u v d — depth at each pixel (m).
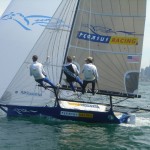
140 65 24.69
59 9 25.05
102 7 24.91
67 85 24.64
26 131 20.61
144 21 24.59
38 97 24.22
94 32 24.95
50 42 24.84
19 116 24.16
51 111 23.69
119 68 24.92
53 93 24.38
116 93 24.89
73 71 23.39
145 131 22.44
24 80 24.23
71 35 24.89
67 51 24.92
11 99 24.16
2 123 22.30
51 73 24.81
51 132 20.64
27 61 24.38
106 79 25.05
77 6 24.86
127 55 24.78
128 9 24.69
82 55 25.02
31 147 17.61
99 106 24.75
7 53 24.47
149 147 18.81
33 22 24.86
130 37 24.75
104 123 23.80
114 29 24.89
